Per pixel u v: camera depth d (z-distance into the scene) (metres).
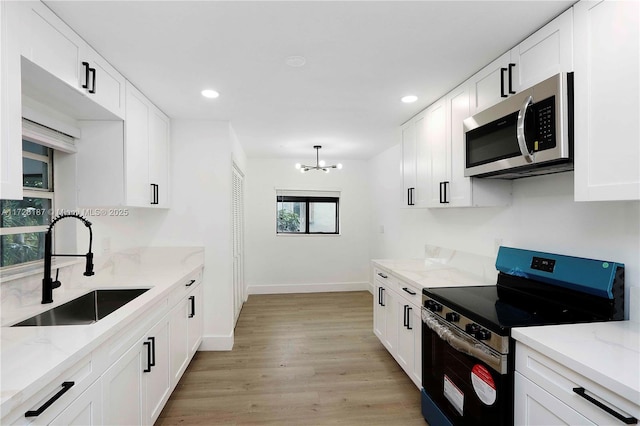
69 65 1.54
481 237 2.49
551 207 1.85
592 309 1.50
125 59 1.87
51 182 2.08
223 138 3.15
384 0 1.35
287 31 1.58
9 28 1.18
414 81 2.18
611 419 0.96
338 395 2.39
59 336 1.25
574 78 1.35
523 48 1.65
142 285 2.17
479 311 1.59
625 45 1.14
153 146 2.63
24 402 0.91
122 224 2.74
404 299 2.52
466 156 2.06
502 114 1.73
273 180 5.41
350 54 1.82
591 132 1.27
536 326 1.37
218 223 3.15
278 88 2.31
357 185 5.60
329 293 5.44
